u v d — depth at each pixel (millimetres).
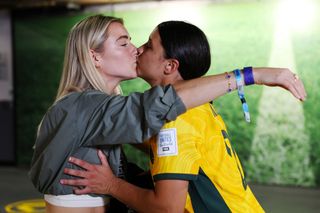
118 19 1457
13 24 6844
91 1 6273
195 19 5793
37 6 6504
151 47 1380
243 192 1334
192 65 1337
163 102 1136
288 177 5527
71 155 1299
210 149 1281
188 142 1227
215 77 1203
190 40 1327
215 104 5746
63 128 1256
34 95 6863
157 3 5957
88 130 1249
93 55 1393
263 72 1192
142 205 1267
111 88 1466
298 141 5441
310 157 5402
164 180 1219
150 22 6039
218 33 5715
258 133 5605
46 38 6672
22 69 6891
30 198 5113
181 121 1241
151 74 1395
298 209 4539
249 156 5672
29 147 6977
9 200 5016
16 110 7000
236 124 5684
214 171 1276
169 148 1223
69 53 1403
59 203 1330
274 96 5492
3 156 7207
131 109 1180
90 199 1338
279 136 5516
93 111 1243
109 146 1336
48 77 6730
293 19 5352
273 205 4699
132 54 1432
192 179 1217
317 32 5258
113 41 1399
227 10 5648
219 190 1283
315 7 5246
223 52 5707
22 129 7000
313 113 5340
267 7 5461
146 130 1156
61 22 6555
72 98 1277
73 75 1393
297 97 1184
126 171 1482
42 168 1300
